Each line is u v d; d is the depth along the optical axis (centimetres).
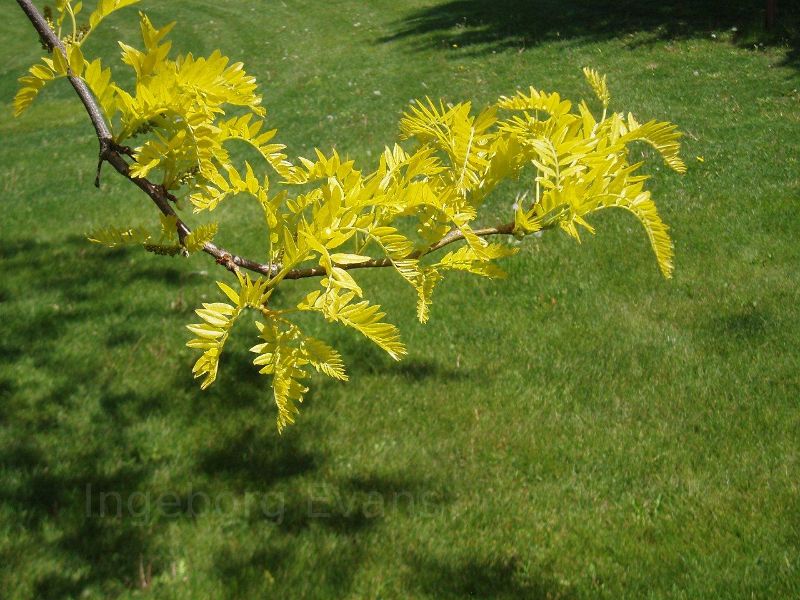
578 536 369
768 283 577
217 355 94
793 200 700
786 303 549
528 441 437
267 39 1938
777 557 345
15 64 2088
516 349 524
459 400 474
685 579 338
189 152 110
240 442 440
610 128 118
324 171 106
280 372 98
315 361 99
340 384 492
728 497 385
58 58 103
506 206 702
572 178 112
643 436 436
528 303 578
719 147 839
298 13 2228
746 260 616
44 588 337
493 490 402
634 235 657
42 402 477
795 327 521
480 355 520
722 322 535
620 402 465
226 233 717
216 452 432
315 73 1475
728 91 1063
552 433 443
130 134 110
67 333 554
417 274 107
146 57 101
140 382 495
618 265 616
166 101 102
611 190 110
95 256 680
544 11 1805
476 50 1500
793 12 1484
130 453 432
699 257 626
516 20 1734
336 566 353
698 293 574
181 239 111
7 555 354
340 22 2044
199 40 2009
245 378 500
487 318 563
